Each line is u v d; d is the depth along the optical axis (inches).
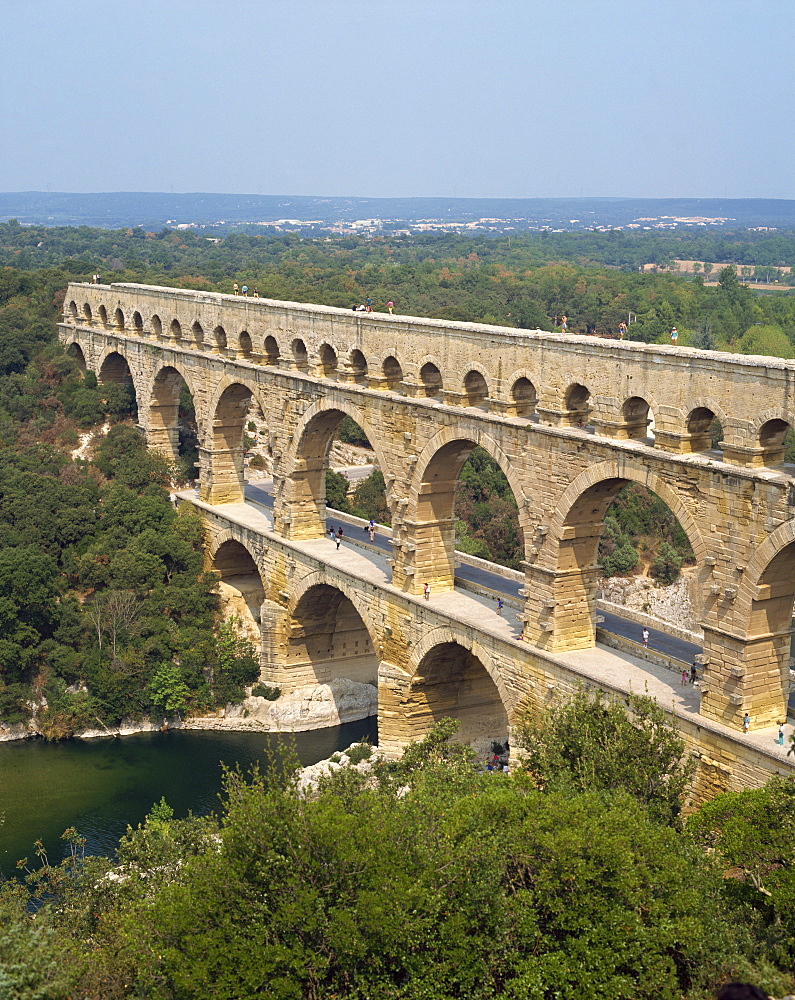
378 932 1643.7
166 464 5024.6
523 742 2513.5
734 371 2231.8
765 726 2314.2
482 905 1716.3
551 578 2706.7
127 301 5211.6
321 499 3873.0
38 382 5728.3
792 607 2285.9
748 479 2215.8
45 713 3934.5
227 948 1649.9
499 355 2807.6
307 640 3944.4
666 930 1683.1
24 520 4407.0
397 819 1812.3
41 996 1644.9
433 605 3095.5
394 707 3257.9
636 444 2479.1
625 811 1857.8
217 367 4281.5
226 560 4421.8
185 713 3983.8
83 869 2469.2
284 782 1971.0
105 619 4124.0
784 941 1724.9
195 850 2361.0
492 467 5782.5
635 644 2736.2
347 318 3390.7
